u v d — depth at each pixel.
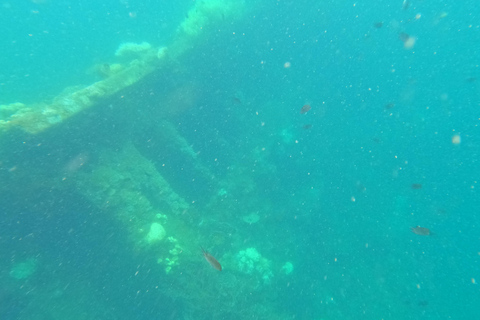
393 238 10.07
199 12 10.62
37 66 15.27
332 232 9.95
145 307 7.14
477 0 20.11
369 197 11.19
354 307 8.00
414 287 8.72
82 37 18.20
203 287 6.74
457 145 13.49
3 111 7.26
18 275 7.35
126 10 20.28
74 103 6.88
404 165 12.56
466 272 9.12
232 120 12.00
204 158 10.83
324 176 11.57
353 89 15.50
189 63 10.21
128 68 8.38
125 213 7.01
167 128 9.66
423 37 19.91
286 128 12.71
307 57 15.16
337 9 14.91
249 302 7.08
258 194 10.48
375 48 17.88
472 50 18.77
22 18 20.50
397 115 14.77
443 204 11.16
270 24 12.48
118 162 7.83
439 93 16.27
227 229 8.71
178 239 7.34
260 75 13.41
